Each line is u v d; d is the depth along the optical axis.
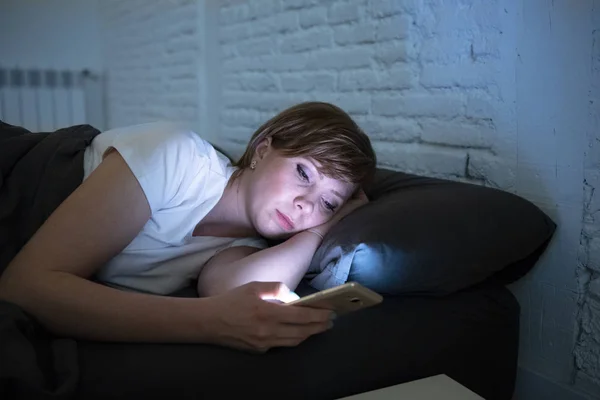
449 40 1.43
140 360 0.74
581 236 1.14
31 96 4.14
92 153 1.06
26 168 1.02
